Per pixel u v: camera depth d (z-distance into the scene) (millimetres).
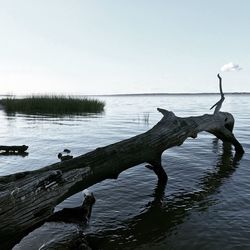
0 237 3689
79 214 5684
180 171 8898
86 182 5383
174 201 6484
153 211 5953
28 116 28969
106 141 14461
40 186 4105
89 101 36719
